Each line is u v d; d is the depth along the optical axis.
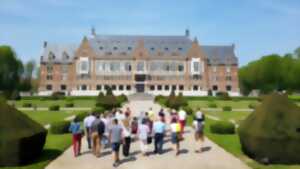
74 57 105.06
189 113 39.81
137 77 105.50
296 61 103.38
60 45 111.19
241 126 17.16
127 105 62.25
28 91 124.50
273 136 14.74
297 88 102.25
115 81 105.12
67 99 76.19
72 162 15.55
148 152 17.78
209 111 49.25
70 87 106.25
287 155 14.73
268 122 15.19
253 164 14.96
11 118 14.61
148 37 112.19
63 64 106.69
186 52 107.81
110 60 105.38
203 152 17.84
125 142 16.66
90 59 104.94
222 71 110.25
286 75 102.62
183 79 106.69
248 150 16.19
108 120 19.81
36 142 15.14
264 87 111.06
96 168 14.49
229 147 19.08
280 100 15.83
